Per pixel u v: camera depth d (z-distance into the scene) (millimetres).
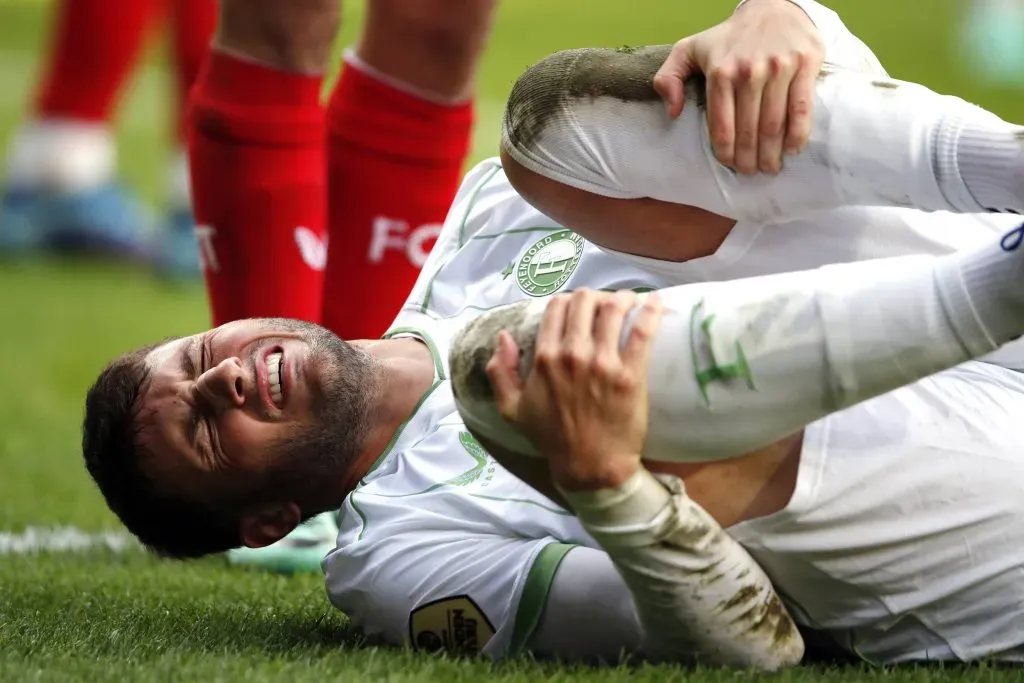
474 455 7758
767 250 6891
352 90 9875
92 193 26969
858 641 6781
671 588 6090
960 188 6160
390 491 7832
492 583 7082
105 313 22234
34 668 6227
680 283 7203
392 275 10000
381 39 9727
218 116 9672
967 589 6480
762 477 6285
